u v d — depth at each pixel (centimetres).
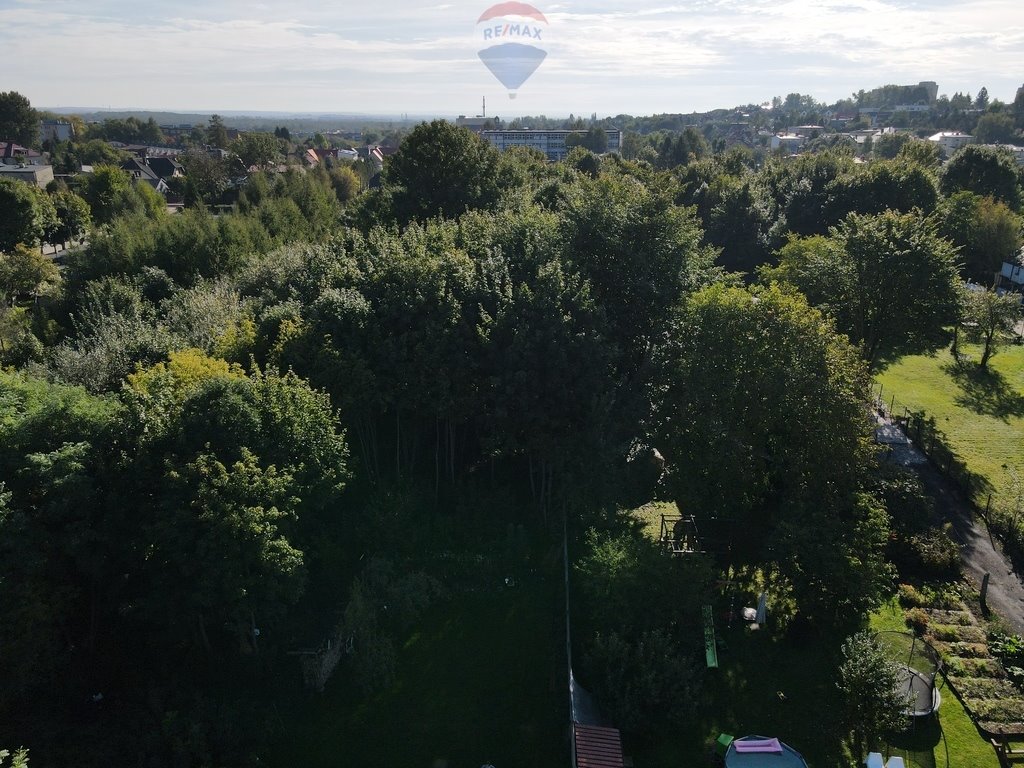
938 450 4069
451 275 3331
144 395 2467
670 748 2239
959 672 2481
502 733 2320
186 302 4462
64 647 2420
